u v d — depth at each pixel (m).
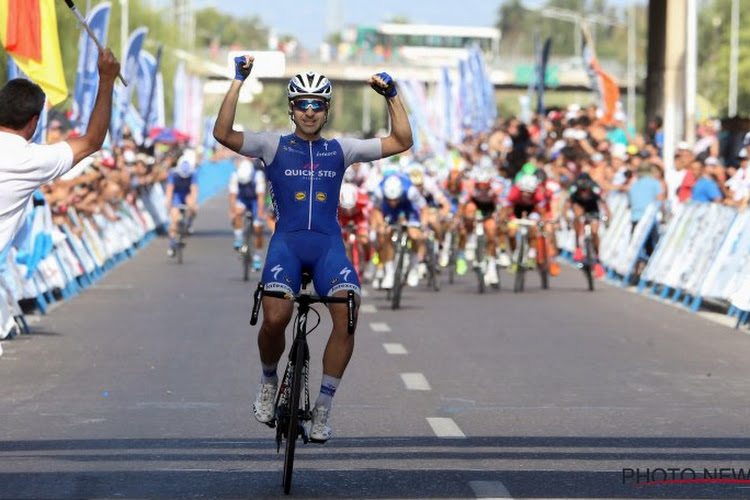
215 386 28.33
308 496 18.38
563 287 55.16
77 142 17.55
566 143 73.44
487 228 51.88
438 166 102.31
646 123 89.25
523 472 20.00
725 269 43.84
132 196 77.81
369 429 23.69
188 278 57.34
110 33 144.62
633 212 57.22
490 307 46.25
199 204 138.62
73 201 54.47
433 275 52.84
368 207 52.75
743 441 22.58
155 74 88.69
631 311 45.22
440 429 23.67
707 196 53.47
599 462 20.75
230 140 19.81
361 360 32.75
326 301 19.41
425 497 18.33
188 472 19.86
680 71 87.00
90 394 27.25
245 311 43.72
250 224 56.69
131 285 53.84
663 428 23.80
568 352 34.41
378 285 46.94
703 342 36.66
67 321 40.84
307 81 19.84
